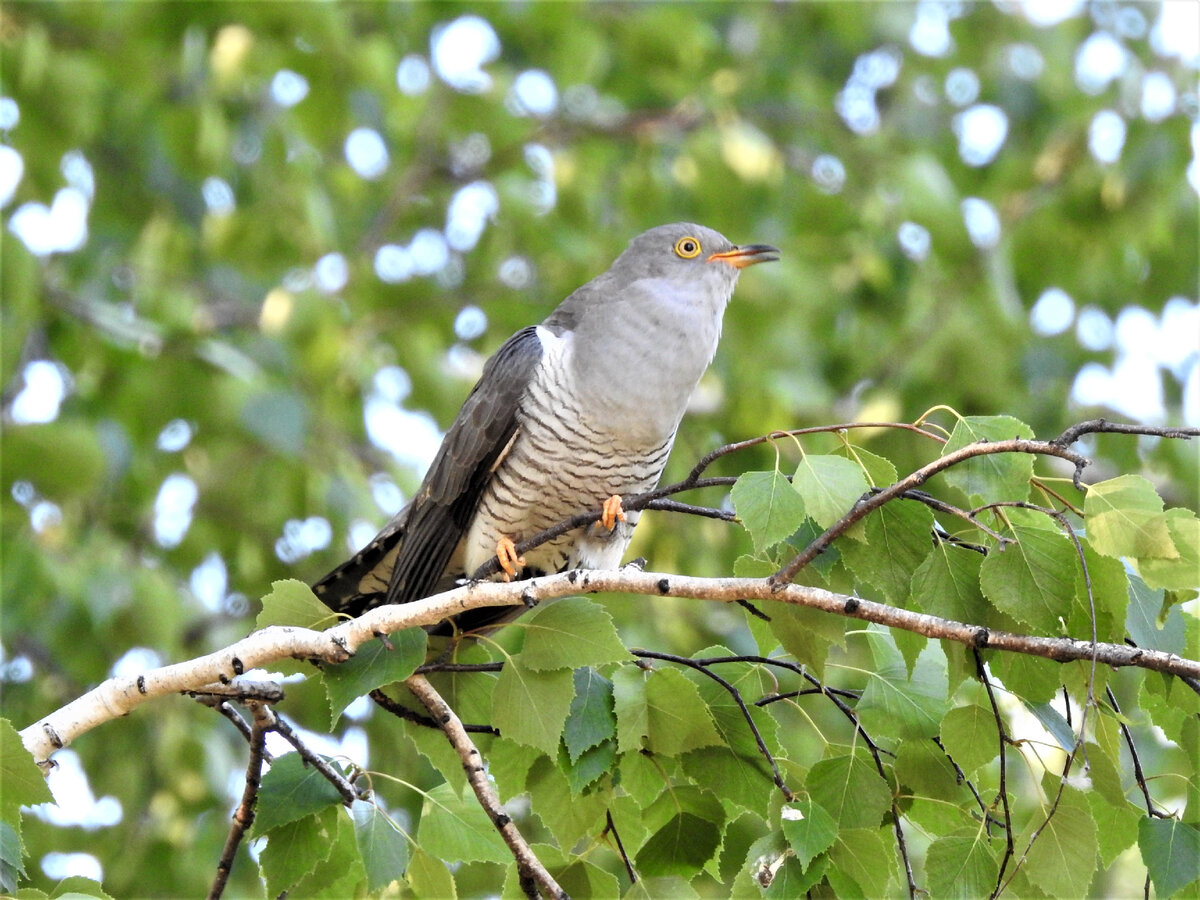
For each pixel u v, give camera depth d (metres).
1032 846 4.92
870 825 5.20
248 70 12.36
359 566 8.45
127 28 12.00
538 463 7.75
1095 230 14.34
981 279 14.20
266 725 5.32
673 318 7.90
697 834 5.60
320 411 12.78
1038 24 16.39
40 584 10.54
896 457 13.07
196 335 11.76
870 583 5.08
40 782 4.51
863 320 14.66
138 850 10.88
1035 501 5.44
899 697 5.45
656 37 14.65
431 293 14.14
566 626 5.27
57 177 12.23
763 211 15.10
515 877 5.50
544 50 14.95
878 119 16.88
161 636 10.80
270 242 13.65
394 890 5.70
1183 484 13.52
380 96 13.21
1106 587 4.79
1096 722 5.09
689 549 12.92
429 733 5.79
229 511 12.60
